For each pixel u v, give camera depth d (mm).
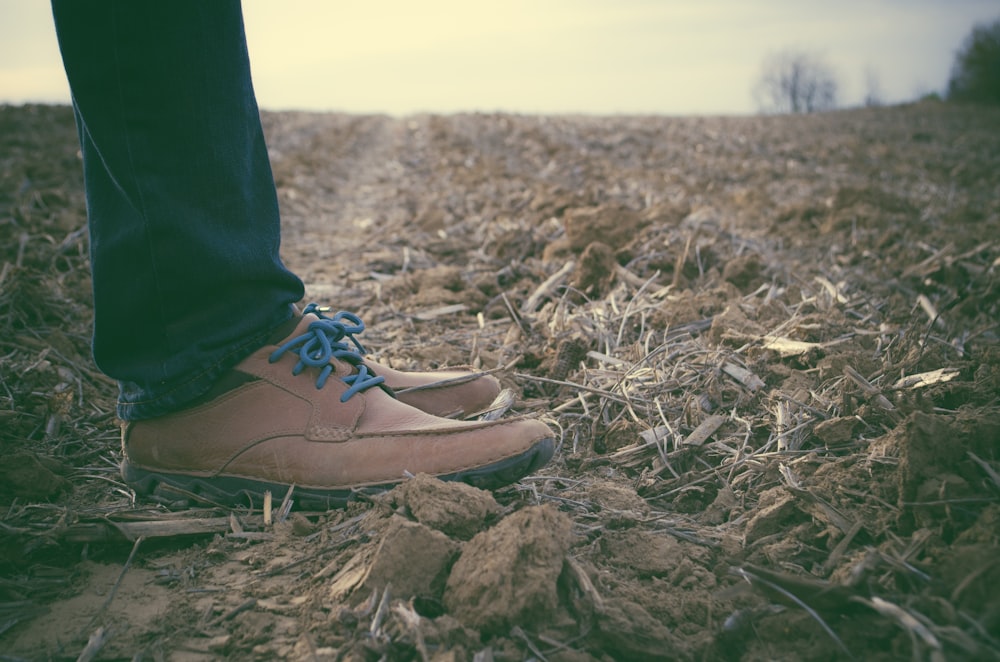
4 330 2719
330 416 1666
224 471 1684
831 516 1492
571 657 1177
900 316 2883
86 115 1438
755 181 9156
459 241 5066
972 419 1609
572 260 3926
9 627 1303
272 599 1375
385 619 1231
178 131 1474
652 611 1309
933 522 1381
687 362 2432
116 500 1759
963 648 1071
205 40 1470
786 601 1262
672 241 3928
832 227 5121
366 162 13680
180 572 1480
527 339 2887
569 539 1339
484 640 1222
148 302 1556
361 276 4309
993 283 3184
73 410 2238
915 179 9039
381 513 1521
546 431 1640
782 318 2826
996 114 23812
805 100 50656
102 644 1258
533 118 23516
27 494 1708
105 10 1368
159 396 1635
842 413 1935
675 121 22344
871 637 1171
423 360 2719
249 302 1655
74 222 4809
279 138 15641
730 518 1620
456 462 1594
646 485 1778
